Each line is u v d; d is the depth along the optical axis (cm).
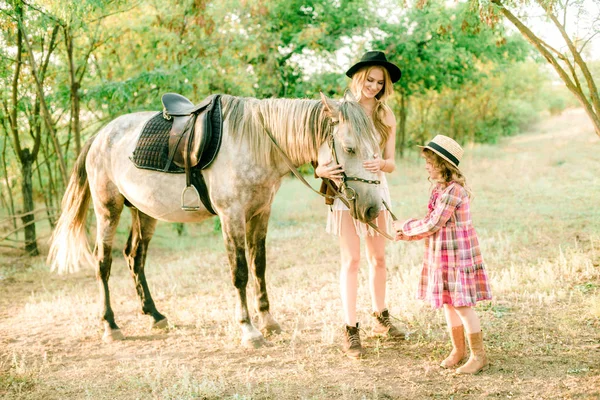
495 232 782
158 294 585
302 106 370
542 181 1235
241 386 327
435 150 317
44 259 862
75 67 928
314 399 301
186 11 910
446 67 1470
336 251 770
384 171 375
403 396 303
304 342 401
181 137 397
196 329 451
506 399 291
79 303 568
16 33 805
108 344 428
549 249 648
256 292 429
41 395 328
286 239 887
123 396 322
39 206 1279
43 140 1077
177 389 325
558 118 3409
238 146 385
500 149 2103
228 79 962
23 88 902
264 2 1029
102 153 453
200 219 423
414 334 404
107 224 458
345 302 372
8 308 573
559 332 381
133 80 807
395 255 669
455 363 338
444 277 320
